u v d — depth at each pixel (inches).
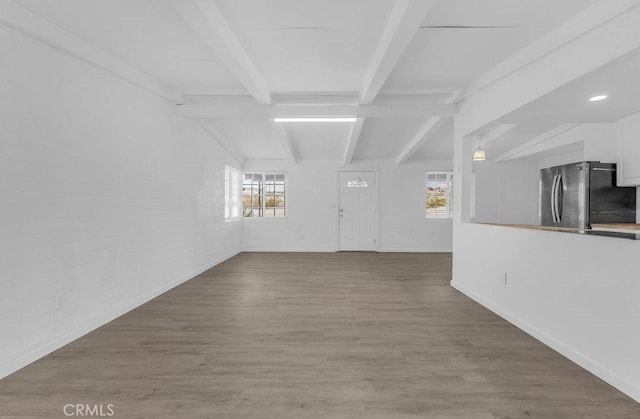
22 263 93.1
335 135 258.7
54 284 103.6
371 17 102.3
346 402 75.7
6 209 88.8
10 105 90.1
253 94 158.2
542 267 109.7
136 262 147.1
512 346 105.3
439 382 84.0
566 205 174.7
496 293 138.9
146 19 103.1
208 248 235.0
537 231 112.0
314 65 139.7
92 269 120.0
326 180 323.3
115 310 132.2
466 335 114.1
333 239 323.3
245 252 318.7
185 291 173.3
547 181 190.7
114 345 105.7
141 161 150.9
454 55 127.0
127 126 140.7
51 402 75.4
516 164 291.6
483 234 149.7
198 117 185.9
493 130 216.4
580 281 93.2
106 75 128.0
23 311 93.2
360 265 249.0
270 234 324.8
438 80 154.6
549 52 108.3
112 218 131.1
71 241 110.6
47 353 99.0
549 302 106.2
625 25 81.1
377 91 153.7
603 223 159.6
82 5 94.4
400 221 320.8
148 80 152.5
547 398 77.1
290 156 292.5
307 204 323.6
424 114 178.1
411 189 320.5
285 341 109.2
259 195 328.8
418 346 105.3
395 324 124.9
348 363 94.0
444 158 318.0
